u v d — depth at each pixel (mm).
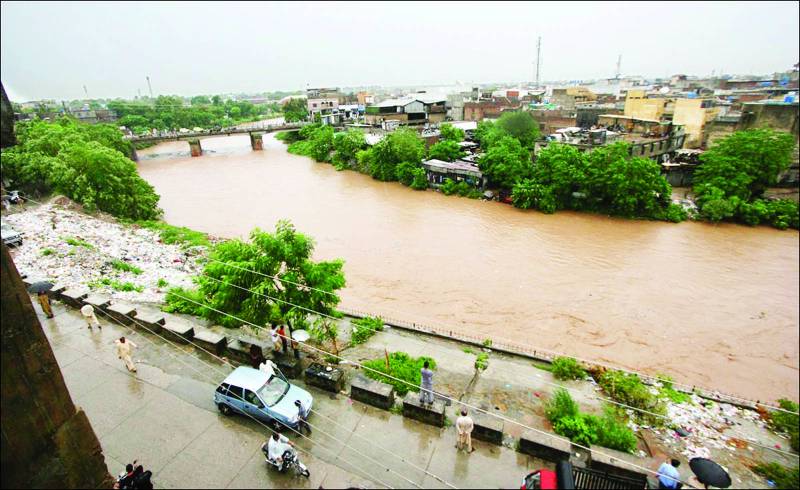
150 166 90062
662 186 51812
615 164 52094
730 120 65438
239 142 131250
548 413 16047
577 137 68875
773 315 30766
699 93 122438
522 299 32625
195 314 23328
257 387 14531
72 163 45938
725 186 51406
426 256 40312
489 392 18000
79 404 15555
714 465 11922
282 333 19203
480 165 62469
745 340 28016
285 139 124188
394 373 18141
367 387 15594
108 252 34344
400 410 15320
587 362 23312
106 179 46906
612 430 14625
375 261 39125
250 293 19469
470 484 12250
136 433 14211
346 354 20812
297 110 150875
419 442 13828
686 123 72250
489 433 13656
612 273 37219
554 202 54938
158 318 20391
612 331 28781
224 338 19094
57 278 26969
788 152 51500
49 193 47656
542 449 13102
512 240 44812
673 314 30859
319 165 88812
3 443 8844
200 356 18578
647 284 35281
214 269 20188
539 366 20625
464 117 116188
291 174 79875
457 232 47031
